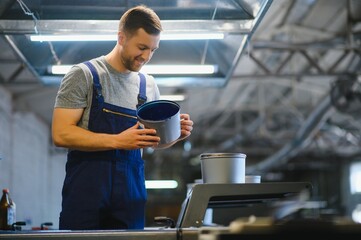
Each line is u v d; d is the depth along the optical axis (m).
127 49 1.80
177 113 1.67
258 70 7.87
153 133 1.67
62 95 1.79
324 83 8.06
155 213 15.29
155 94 2.04
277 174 15.80
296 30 6.71
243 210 2.65
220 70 3.86
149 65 3.71
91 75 1.82
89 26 2.71
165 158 14.35
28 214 8.04
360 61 6.29
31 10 2.62
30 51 3.22
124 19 1.81
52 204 9.84
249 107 9.84
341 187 15.29
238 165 1.80
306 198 1.43
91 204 1.75
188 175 15.51
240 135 10.83
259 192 1.67
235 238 1.03
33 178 8.44
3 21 2.67
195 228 1.49
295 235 1.02
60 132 1.75
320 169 15.95
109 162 1.78
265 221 1.07
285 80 8.16
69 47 3.17
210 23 2.77
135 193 1.82
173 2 2.66
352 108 6.63
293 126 11.09
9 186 7.11
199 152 12.90
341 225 1.02
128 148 1.69
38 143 8.84
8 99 7.11
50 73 3.55
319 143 12.77
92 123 1.81
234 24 2.77
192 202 1.62
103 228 1.79
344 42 5.88
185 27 2.76
